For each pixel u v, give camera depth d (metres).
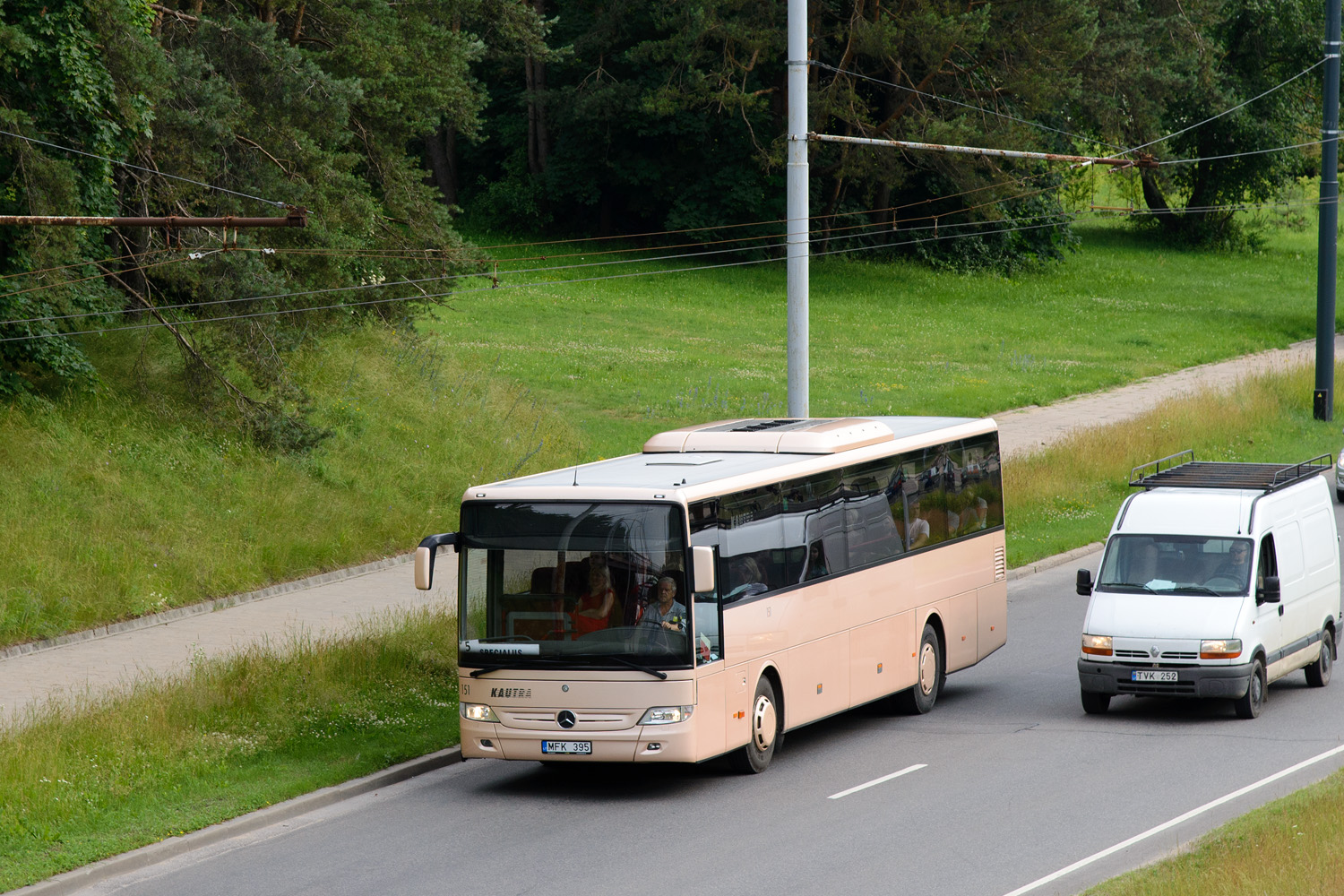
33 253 71.69
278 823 39.91
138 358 82.81
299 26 99.56
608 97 187.00
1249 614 49.56
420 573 41.66
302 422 81.62
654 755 41.12
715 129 199.12
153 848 36.84
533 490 42.78
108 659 56.41
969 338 161.38
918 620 53.97
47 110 73.31
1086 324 174.25
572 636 41.78
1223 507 52.91
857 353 147.62
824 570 48.56
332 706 48.91
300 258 87.12
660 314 162.88
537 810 40.66
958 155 174.75
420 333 125.56
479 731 42.25
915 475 54.81
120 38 73.75
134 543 66.81
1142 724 49.16
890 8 177.62
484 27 172.38
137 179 81.56
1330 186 122.56
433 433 91.06
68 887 34.34
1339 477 94.44
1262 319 181.88
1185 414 112.00
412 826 39.16
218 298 80.44
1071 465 99.81
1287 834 32.22
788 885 32.69
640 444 101.56
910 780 42.69
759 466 47.06
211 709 46.88
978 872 33.16
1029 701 54.53
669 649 41.31
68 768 41.03
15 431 72.62
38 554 62.84
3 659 56.50
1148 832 35.81
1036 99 173.50
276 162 88.44
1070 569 81.44
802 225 71.44
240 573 68.25
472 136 114.00
